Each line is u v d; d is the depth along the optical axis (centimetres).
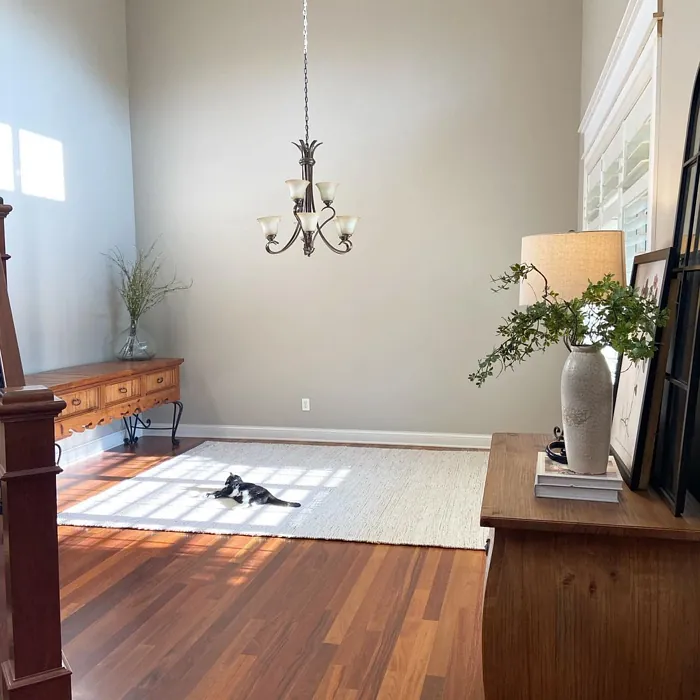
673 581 163
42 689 168
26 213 471
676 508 166
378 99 542
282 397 580
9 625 168
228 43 568
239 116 570
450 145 533
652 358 183
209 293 588
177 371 573
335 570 317
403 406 557
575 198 515
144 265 598
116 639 256
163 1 578
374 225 550
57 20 502
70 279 517
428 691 220
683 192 191
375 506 403
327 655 243
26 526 167
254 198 571
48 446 169
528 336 192
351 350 563
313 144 413
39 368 483
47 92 492
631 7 256
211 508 404
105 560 331
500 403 541
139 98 591
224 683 226
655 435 186
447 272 541
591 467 182
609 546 166
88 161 539
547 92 514
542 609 169
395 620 268
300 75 555
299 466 493
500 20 518
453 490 433
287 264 570
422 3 529
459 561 326
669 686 164
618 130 330
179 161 586
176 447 557
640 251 278
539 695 171
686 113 202
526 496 183
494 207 529
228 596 292
